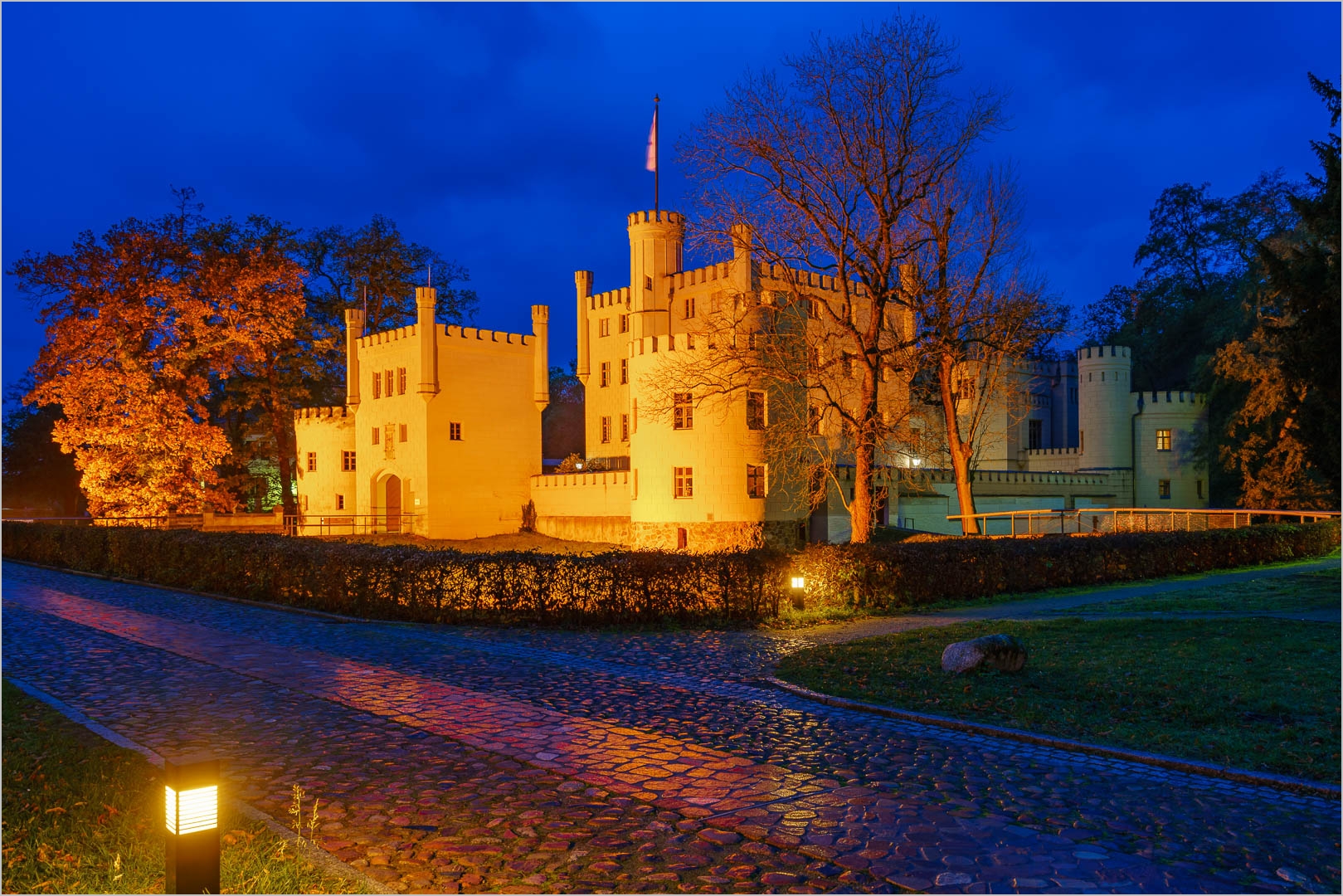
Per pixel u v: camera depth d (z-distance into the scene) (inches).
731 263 1916.8
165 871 241.1
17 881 238.5
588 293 2342.5
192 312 1792.6
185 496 1817.2
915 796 313.7
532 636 689.6
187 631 705.0
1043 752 367.9
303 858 252.8
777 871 251.9
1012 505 2209.6
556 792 319.0
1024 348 1375.5
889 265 1188.5
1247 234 2768.2
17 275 1738.4
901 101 1160.8
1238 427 2111.2
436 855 263.3
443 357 1953.7
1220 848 266.1
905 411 1369.3
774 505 1549.0
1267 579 988.6
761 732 403.9
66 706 445.7
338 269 2554.1
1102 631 639.1
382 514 2062.0
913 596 863.1
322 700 465.7
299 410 2282.2
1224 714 414.3
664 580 753.0
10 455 3292.3
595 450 2299.5
